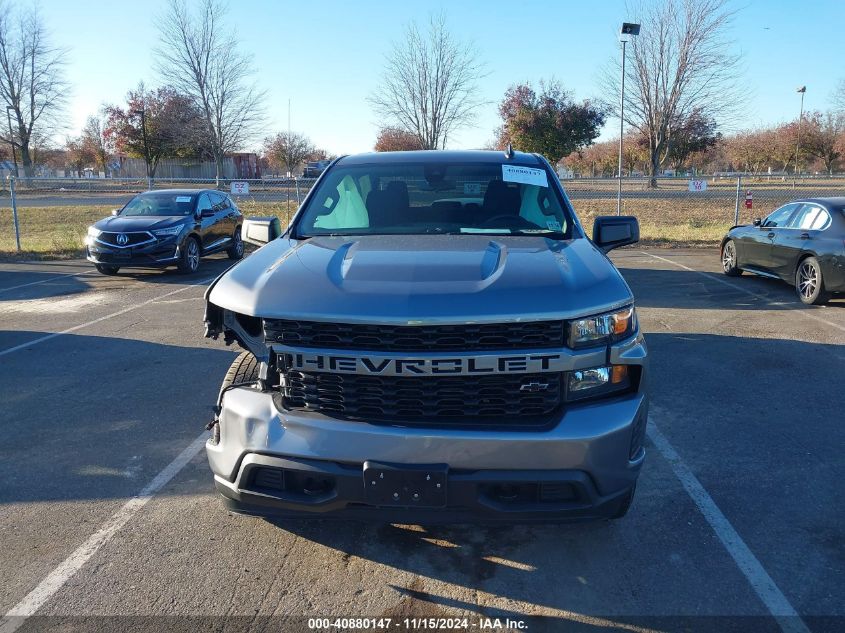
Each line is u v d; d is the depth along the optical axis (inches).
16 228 612.7
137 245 466.9
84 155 2508.6
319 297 106.6
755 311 344.8
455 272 111.8
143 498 148.7
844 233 342.0
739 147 2412.6
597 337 106.8
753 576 119.0
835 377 233.3
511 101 1611.7
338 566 122.4
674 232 703.7
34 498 148.9
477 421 104.6
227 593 114.5
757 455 169.8
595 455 103.9
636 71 1430.9
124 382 231.8
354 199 159.6
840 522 137.4
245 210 880.3
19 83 1931.6
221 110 1417.3
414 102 1160.8
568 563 123.2
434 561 124.0
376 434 103.0
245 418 110.3
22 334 305.7
